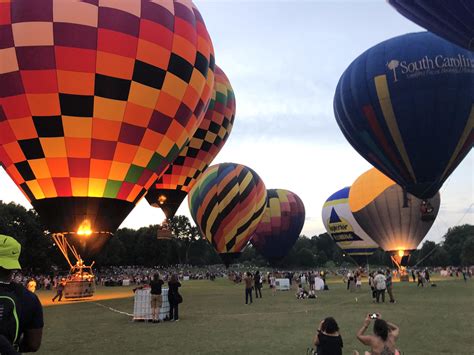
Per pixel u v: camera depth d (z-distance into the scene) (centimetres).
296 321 1118
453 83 1922
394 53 2009
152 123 1477
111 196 1452
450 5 1241
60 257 6406
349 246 5059
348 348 773
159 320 1142
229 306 1541
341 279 4694
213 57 1822
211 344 822
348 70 2205
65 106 1334
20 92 1312
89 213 1416
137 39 1409
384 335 431
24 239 5572
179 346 808
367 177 3584
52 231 1442
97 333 963
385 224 3400
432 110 1944
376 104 2022
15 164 1396
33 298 256
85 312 1388
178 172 2466
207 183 3250
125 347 809
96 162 1403
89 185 1410
